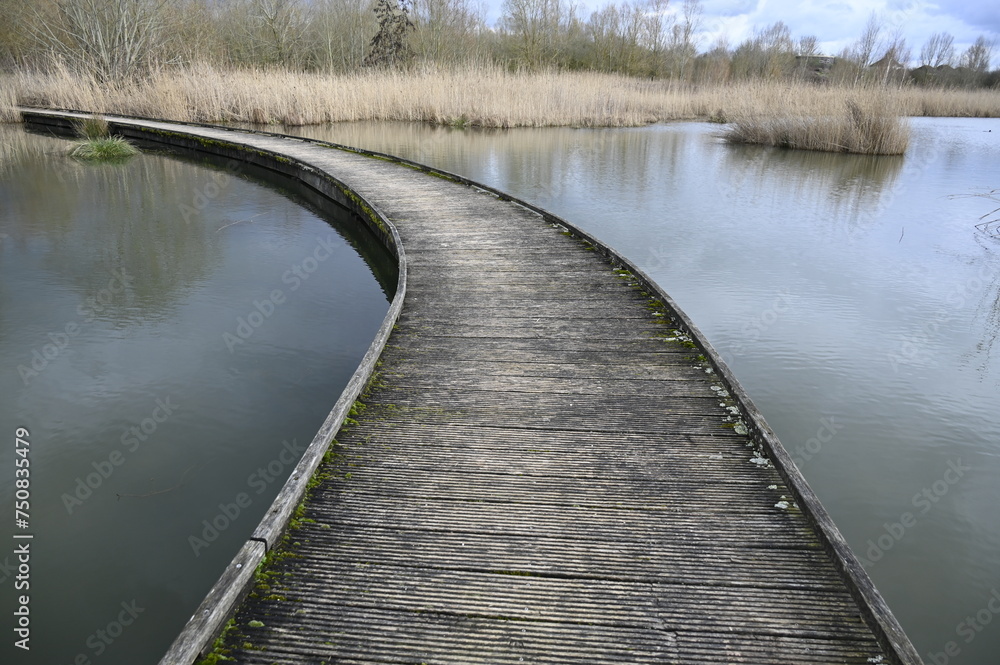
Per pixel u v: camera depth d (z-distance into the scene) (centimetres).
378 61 2292
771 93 1625
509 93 1742
